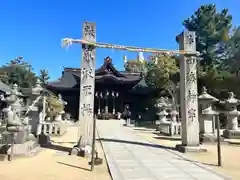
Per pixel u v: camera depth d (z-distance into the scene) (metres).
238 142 14.90
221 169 7.79
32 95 12.88
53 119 22.33
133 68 61.38
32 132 12.05
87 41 10.47
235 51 30.95
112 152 10.48
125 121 32.69
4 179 6.09
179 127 17.95
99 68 42.78
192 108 11.29
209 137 14.34
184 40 11.74
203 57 34.16
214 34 32.72
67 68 47.03
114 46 10.76
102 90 42.53
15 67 57.22
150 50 11.28
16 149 8.75
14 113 9.07
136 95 44.47
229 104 18.06
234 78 29.14
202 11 34.44
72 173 6.87
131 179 6.39
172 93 33.97
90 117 10.15
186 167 7.89
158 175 6.84
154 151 10.94
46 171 6.96
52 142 13.34
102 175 6.83
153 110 41.69
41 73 62.84
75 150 9.73
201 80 30.52
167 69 32.50
